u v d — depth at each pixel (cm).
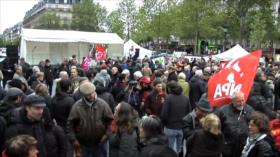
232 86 691
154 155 454
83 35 3089
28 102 516
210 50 6131
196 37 5625
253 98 865
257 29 5450
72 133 693
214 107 716
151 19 5922
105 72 1259
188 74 1644
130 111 598
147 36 6006
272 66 2392
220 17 5491
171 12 5794
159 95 968
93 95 698
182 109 891
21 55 2955
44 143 540
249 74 684
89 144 704
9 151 361
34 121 525
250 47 6444
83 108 699
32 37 2889
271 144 551
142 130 487
